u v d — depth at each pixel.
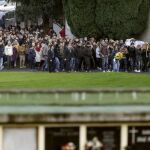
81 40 72.75
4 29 99.00
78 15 86.81
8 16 108.06
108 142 19.02
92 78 56.88
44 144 18.69
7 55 72.50
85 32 87.31
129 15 84.38
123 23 84.75
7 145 18.55
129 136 19.08
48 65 68.00
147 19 86.25
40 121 18.45
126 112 18.73
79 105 18.97
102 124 18.84
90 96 19.62
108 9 85.00
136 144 19.08
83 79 55.78
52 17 97.00
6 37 76.69
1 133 18.45
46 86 48.12
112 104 19.06
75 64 69.00
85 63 69.19
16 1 97.38
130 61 69.25
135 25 85.06
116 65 69.25
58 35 94.19
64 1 89.31
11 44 73.12
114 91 19.94
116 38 86.19
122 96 19.72
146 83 51.31
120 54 68.88
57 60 68.12
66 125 18.67
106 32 86.38
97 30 87.25
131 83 51.31
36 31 90.75
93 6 86.50
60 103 19.05
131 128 19.06
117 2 84.38
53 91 19.75
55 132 18.69
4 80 55.50
